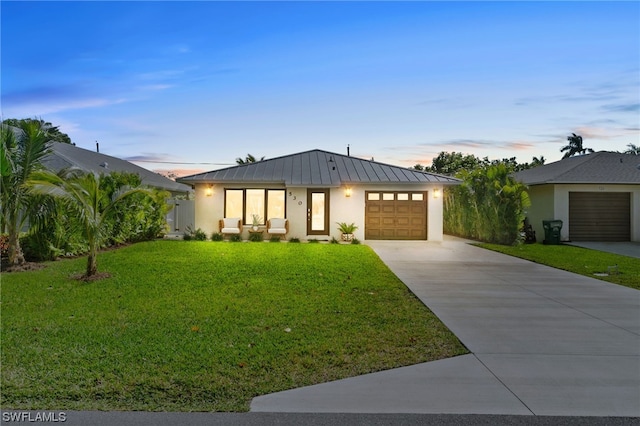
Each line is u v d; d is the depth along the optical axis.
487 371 4.62
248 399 3.92
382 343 5.50
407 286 9.23
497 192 18.20
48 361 4.71
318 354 5.07
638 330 6.16
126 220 15.60
